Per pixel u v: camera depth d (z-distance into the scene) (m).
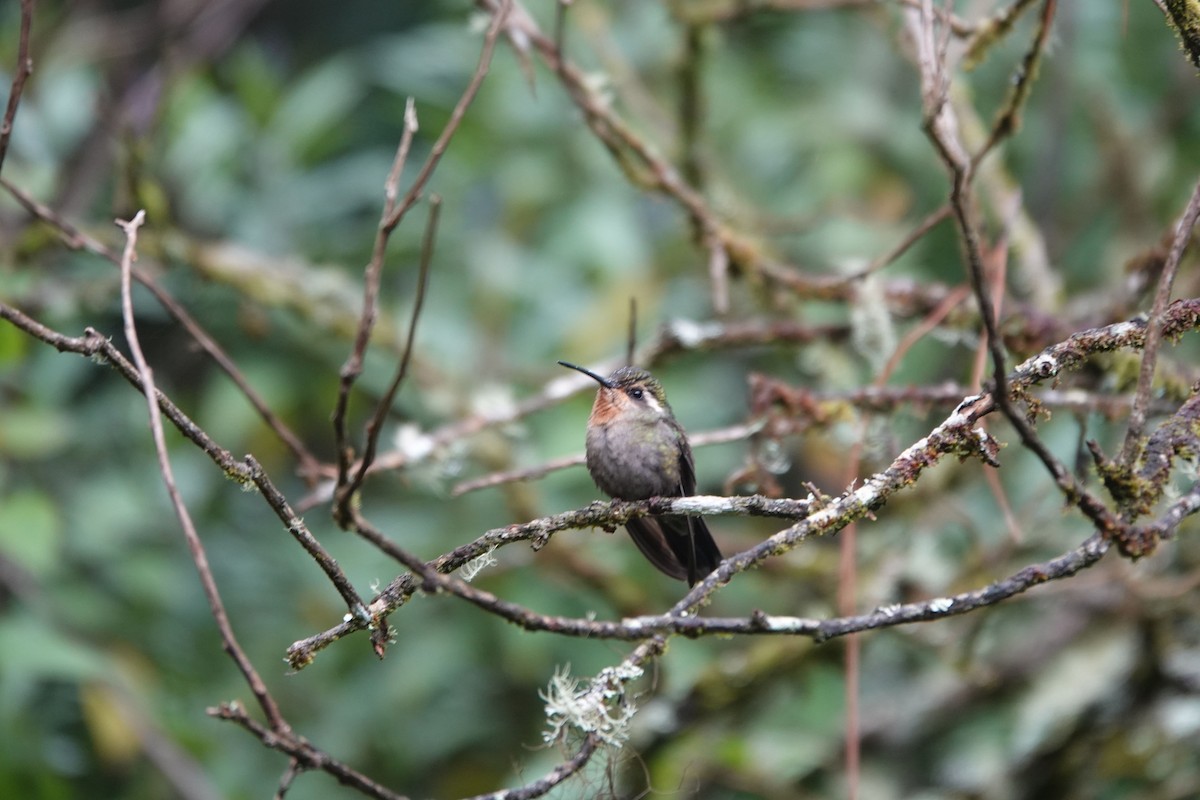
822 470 12.02
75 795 11.24
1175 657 10.23
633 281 12.17
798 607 10.86
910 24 7.73
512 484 10.27
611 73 10.62
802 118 12.88
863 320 8.93
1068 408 8.12
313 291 10.59
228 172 12.70
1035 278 9.27
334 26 17.19
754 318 11.52
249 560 12.23
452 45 13.33
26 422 10.69
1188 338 10.73
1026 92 6.71
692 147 9.98
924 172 12.65
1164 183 11.93
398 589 5.07
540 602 11.31
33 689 11.54
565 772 4.86
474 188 13.98
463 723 11.60
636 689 8.41
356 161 13.45
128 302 4.78
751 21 12.04
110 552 11.50
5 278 10.23
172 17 12.52
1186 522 9.83
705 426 11.91
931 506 9.98
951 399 8.40
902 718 11.00
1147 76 12.23
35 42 11.76
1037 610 11.28
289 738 4.38
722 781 9.89
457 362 11.84
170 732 10.81
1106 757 10.10
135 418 12.47
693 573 7.31
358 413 12.73
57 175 11.64
